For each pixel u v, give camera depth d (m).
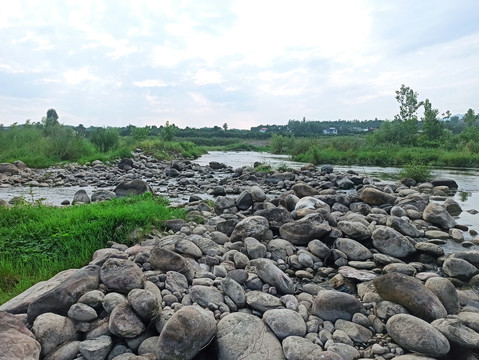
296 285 4.24
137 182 9.38
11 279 4.08
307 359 2.65
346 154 27.28
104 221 5.24
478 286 4.14
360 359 2.79
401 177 14.87
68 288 3.15
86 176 14.84
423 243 5.09
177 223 5.96
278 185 12.77
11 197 10.09
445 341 2.77
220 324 3.03
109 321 2.89
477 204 9.23
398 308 3.32
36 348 2.57
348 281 4.25
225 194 11.12
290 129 91.62
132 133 34.34
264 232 5.38
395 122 39.81
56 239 4.83
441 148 32.12
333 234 5.27
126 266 3.48
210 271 4.36
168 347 2.61
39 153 18.89
